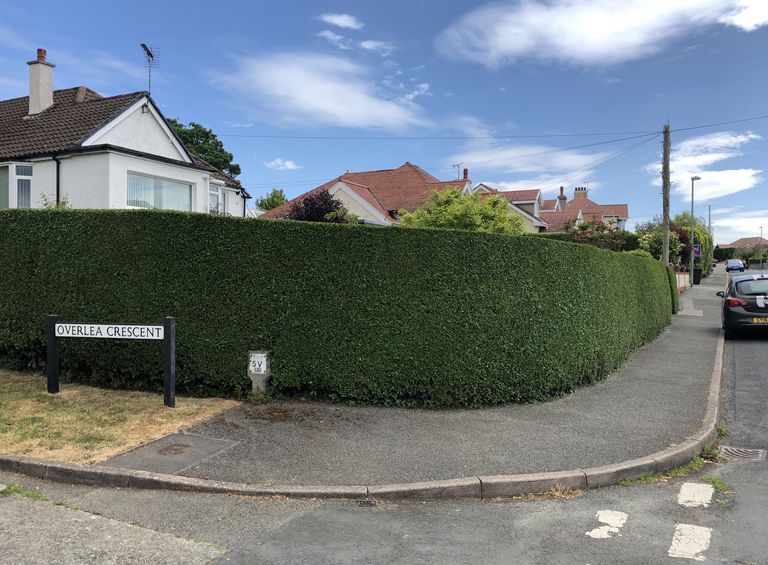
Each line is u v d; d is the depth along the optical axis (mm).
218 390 7039
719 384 8625
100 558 3402
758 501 4520
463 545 3715
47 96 16000
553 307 7629
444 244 6992
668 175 22203
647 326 12906
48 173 13266
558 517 4195
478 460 5148
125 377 7250
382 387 6867
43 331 7543
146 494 4438
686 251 41969
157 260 7020
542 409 7000
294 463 5012
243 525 3943
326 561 3459
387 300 6883
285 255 6883
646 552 3637
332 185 27859
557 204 47375
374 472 4836
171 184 14953
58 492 4438
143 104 14609
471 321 7004
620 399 7566
